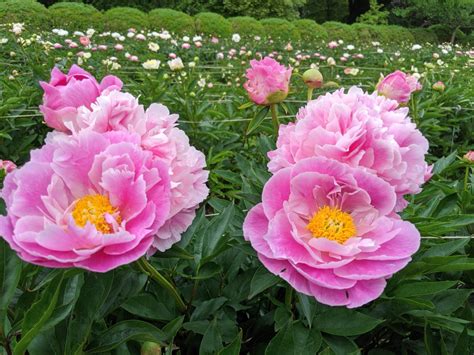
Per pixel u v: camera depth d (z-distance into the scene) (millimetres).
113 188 352
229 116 1279
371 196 401
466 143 1459
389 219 394
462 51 4648
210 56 3275
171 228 394
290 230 384
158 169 361
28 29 3525
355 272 365
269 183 394
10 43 2521
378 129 417
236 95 1729
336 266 356
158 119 436
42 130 1268
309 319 391
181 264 535
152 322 507
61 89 471
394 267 369
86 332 375
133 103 430
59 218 342
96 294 383
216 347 401
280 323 428
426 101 1408
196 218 500
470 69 3156
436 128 1328
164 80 1550
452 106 1512
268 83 637
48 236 318
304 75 747
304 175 391
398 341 539
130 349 432
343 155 415
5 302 352
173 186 370
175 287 522
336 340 434
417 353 504
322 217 394
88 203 354
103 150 370
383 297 453
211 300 484
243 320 551
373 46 4289
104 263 327
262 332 512
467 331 440
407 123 465
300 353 414
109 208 354
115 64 1849
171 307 492
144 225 339
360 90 486
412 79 937
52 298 322
